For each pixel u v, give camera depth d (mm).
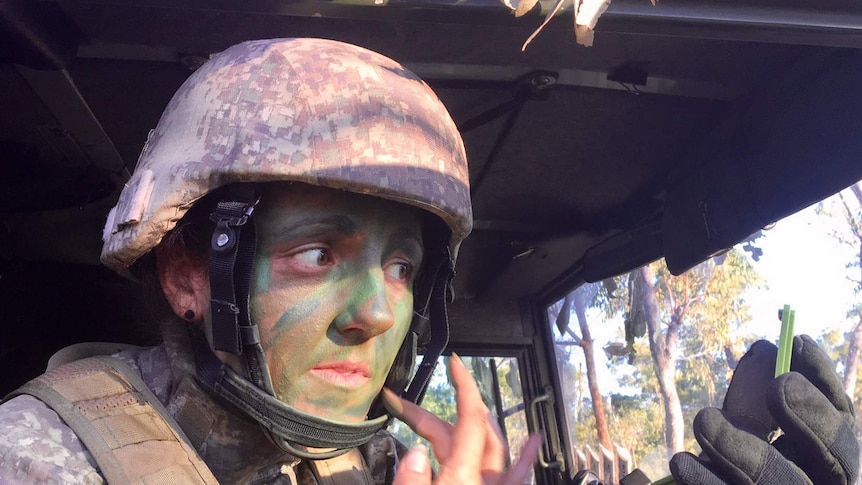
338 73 1105
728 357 8633
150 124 2025
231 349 1010
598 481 2795
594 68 1742
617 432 7789
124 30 1587
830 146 1557
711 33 1240
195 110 1102
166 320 1199
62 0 1243
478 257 2918
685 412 8477
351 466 1380
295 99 1059
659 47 1647
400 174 1044
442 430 875
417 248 1192
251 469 1163
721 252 2008
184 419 1119
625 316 3471
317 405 1051
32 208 2287
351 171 1010
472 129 1926
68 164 2164
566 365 3354
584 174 2305
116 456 930
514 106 1852
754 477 987
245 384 1029
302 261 1054
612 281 3053
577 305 3801
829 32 1248
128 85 1831
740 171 1854
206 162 1020
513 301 3270
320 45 1170
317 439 1043
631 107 1924
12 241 2736
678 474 1028
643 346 8281
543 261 2850
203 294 1128
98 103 1914
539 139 2109
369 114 1068
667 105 1901
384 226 1099
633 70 1732
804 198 1645
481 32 1589
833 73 1543
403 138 1079
